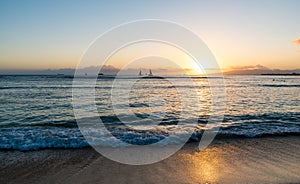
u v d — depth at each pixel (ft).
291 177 14.99
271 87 128.36
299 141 24.25
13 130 28.76
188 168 16.70
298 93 90.43
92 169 16.42
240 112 46.39
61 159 18.45
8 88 108.37
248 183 14.05
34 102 62.59
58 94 82.53
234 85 147.13
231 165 17.33
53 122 36.99
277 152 20.52
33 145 21.66
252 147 22.07
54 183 14.21
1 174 15.53
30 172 15.89
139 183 14.12
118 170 16.25
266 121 37.22
